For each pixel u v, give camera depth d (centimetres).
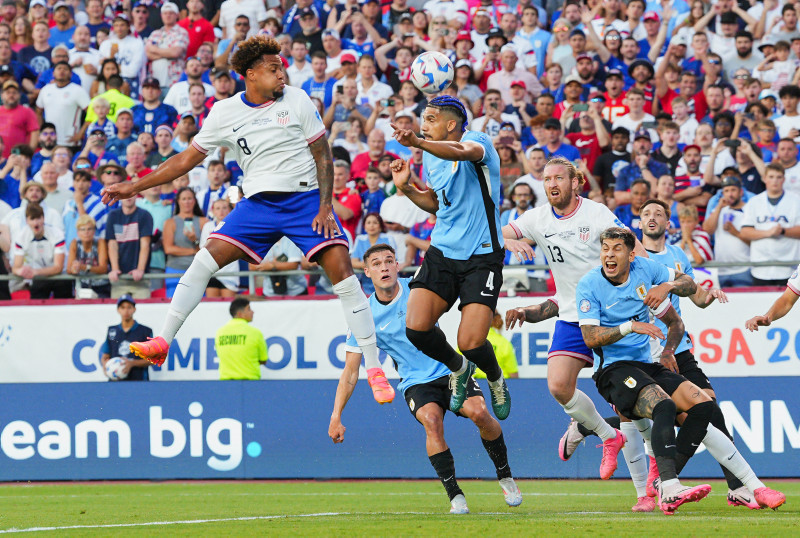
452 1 5578
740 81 4828
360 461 3719
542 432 3625
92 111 5100
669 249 2733
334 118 4941
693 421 2227
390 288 2519
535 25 5284
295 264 4128
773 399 3469
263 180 2077
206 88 5106
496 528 1892
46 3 5844
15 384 3834
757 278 3912
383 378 2173
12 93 4994
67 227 4372
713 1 5269
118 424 3791
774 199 3972
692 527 1889
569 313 2491
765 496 2270
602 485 3391
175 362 4025
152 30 5606
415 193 2178
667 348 2338
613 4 5275
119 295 4147
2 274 4241
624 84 5006
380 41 5459
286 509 2642
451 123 2148
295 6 5450
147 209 4325
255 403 3756
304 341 3991
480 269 2114
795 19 5072
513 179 4347
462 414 2516
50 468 3800
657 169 4281
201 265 2098
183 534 1894
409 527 1927
